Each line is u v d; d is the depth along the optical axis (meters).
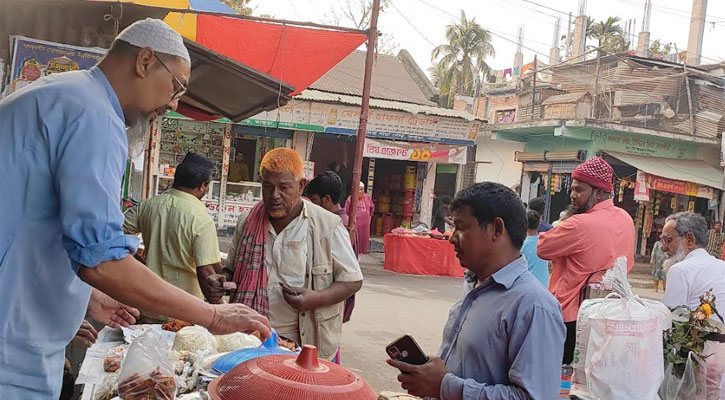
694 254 3.71
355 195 5.88
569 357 4.20
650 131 16.11
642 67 18.94
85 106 1.85
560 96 19.91
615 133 16.36
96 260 1.79
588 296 4.07
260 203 3.45
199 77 5.20
